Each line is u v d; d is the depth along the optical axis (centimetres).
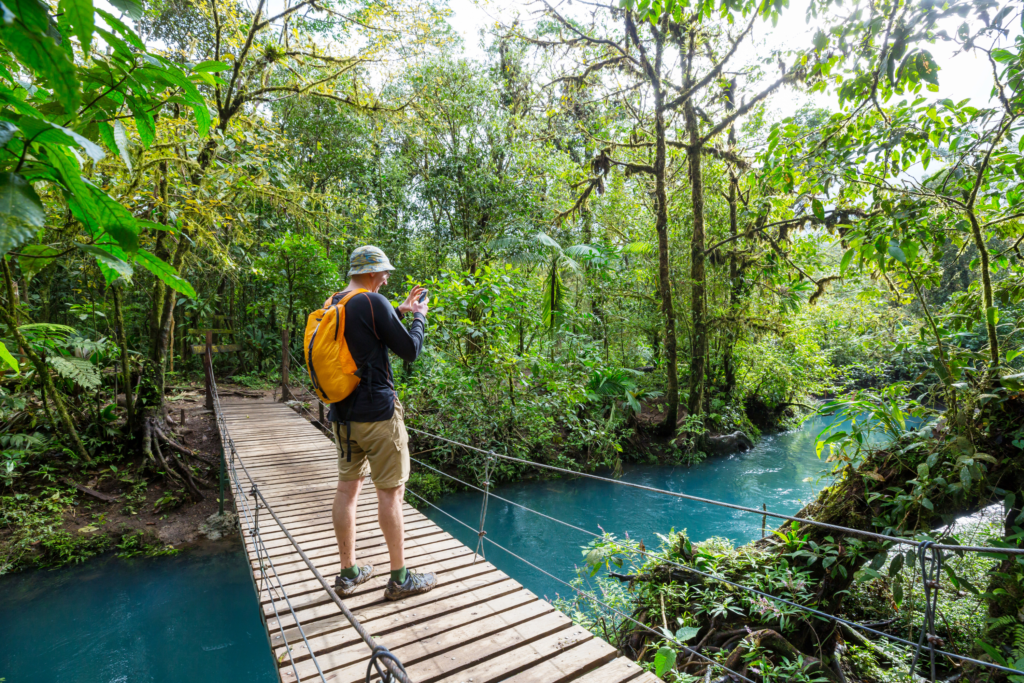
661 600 377
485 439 936
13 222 73
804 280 1184
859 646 380
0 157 83
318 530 399
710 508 840
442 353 956
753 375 1394
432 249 1466
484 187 1308
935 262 374
